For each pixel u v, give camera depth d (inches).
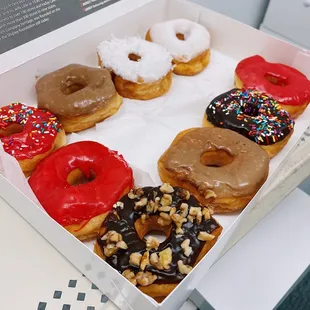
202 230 10.5
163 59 15.4
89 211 11.2
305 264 14.4
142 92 15.2
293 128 14.0
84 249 9.2
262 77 15.5
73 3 15.0
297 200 16.1
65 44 14.9
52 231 10.2
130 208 11.0
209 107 14.2
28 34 14.2
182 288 9.1
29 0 13.8
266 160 12.5
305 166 14.1
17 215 11.6
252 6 21.7
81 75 14.7
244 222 12.2
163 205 10.9
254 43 16.8
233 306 13.4
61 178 12.1
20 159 12.3
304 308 20.9
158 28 16.9
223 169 12.1
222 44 17.6
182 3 17.5
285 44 16.1
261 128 13.4
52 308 9.9
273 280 13.9
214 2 19.5
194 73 16.7
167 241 10.3
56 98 13.8
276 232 15.0
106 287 9.8
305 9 19.5
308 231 15.2
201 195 11.8
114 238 10.2
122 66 15.0
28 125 13.1
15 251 10.9
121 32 16.7
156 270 9.7
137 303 9.0
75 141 13.9
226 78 16.8
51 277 10.4
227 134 13.1
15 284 10.3
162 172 12.6
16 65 13.9
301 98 14.9
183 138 13.0
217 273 13.9
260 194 12.2
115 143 14.1
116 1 16.2
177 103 15.5
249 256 14.4
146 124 14.8
